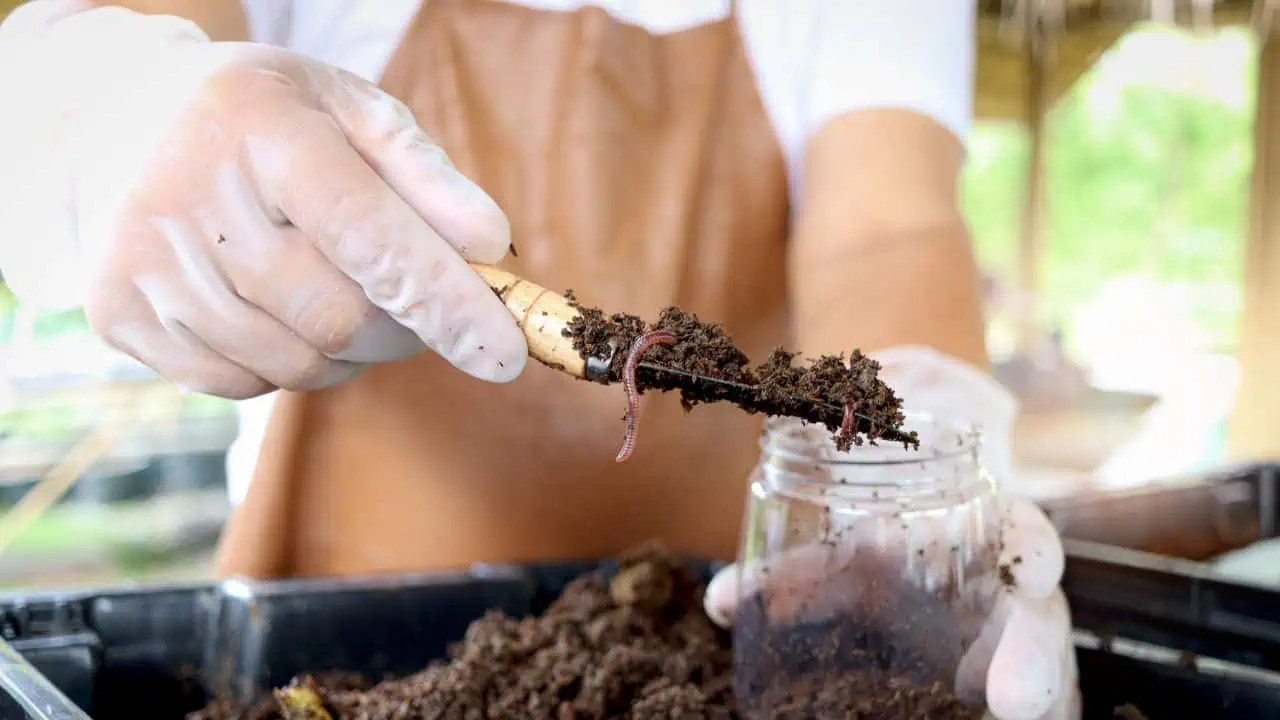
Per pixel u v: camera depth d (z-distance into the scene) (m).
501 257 0.43
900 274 0.62
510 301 0.42
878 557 0.41
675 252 0.68
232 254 0.43
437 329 0.42
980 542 0.41
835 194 0.65
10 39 0.47
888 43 0.68
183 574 1.36
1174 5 1.78
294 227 0.43
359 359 0.46
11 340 1.57
